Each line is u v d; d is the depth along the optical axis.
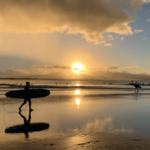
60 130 5.16
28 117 7.09
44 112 8.23
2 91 20.39
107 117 7.20
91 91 24.14
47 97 14.91
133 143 4.02
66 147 3.72
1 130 5.15
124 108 9.73
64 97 15.16
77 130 5.16
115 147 3.73
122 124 5.99
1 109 9.09
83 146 3.79
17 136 4.55
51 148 3.65
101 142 4.08
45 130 5.14
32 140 4.21
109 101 12.92
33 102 11.87
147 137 4.50
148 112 8.54
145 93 21.28
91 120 6.58
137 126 5.71
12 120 6.54
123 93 20.91
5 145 3.84
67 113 8.00
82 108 9.54
